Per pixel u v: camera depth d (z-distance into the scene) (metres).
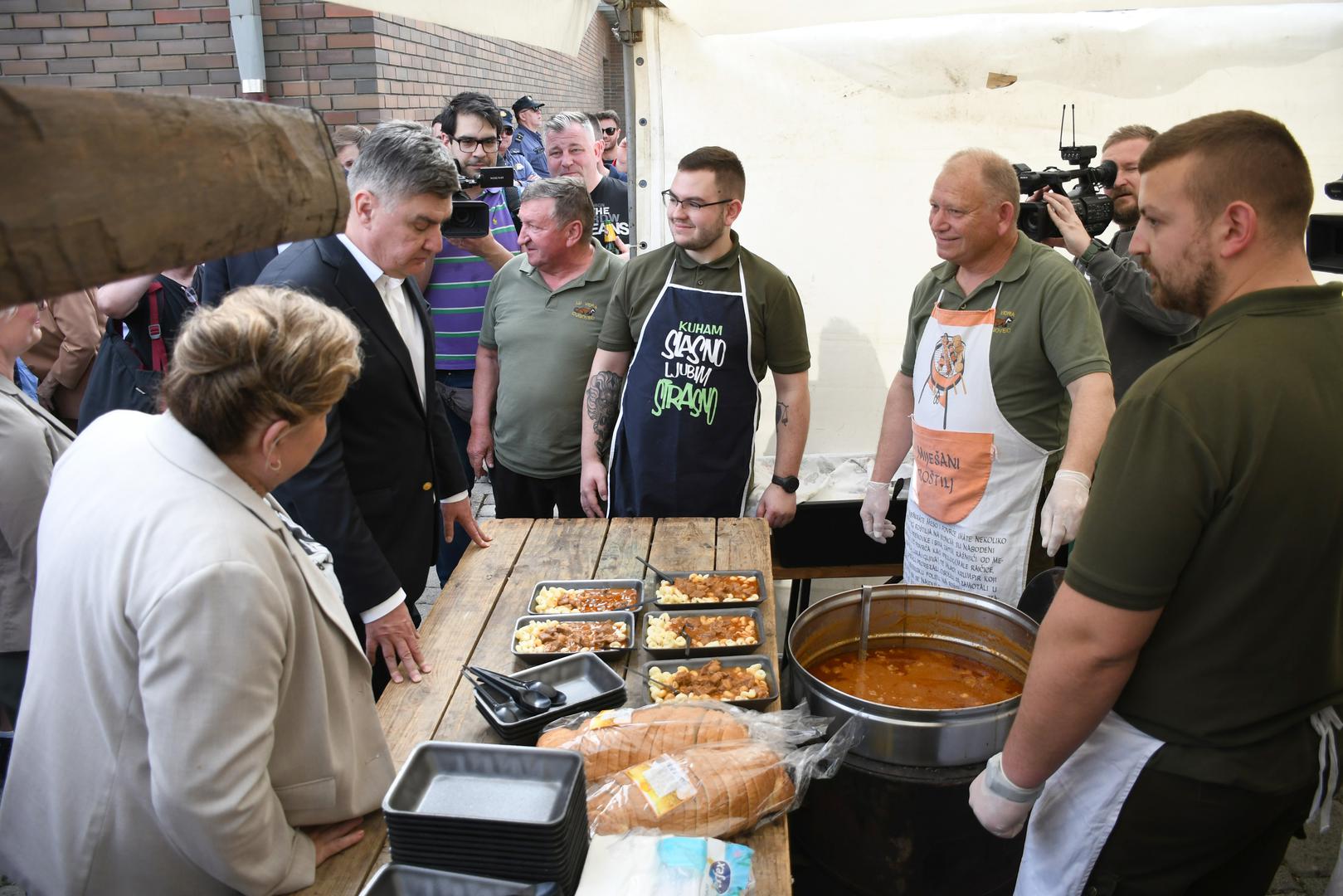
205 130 0.44
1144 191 1.44
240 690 1.24
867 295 3.87
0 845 1.42
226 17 6.23
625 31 3.60
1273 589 1.33
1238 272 1.36
